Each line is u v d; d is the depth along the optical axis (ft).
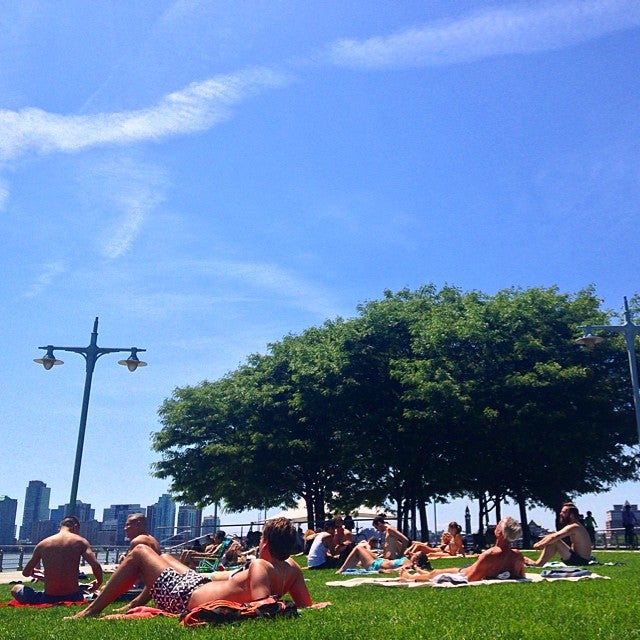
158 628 19.94
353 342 127.34
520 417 108.47
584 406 110.93
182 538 133.69
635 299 120.47
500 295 129.29
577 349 113.39
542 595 28.27
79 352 76.89
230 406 146.00
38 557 32.09
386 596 31.14
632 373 91.09
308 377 130.00
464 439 117.39
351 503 138.00
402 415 119.55
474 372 115.65
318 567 57.47
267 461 135.23
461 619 21.13
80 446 75.10
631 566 47.16
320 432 136.56
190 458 147.23
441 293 139.54
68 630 20.93
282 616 20.62
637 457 117.08
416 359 119.65
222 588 22.39
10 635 20.47
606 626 19.10
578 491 121.39
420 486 125.18
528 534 117.70
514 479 121.19
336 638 17.61
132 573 24.35
